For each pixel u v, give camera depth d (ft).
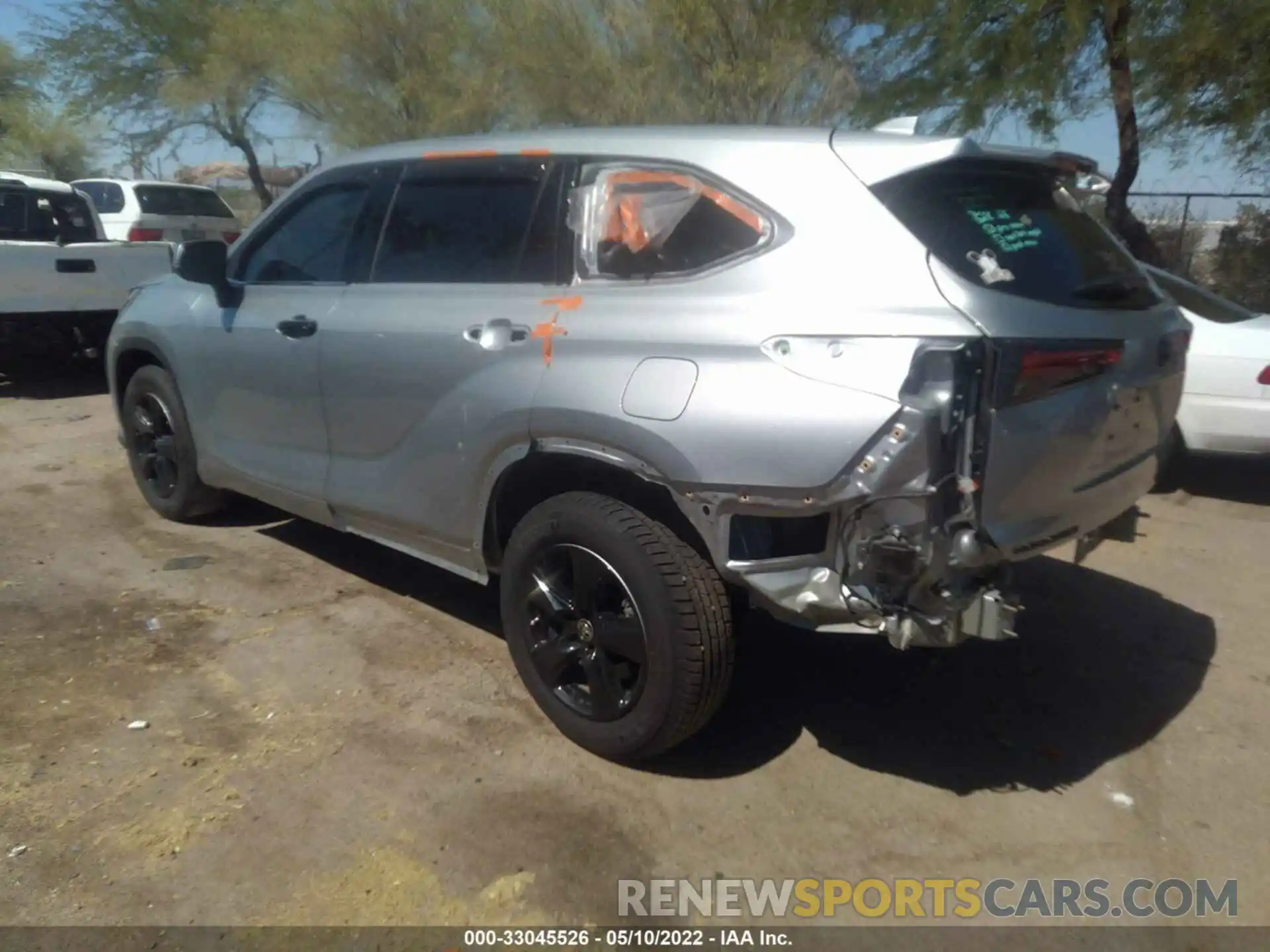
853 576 10.05
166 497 19.11
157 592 16.25
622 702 11.59
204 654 14.28
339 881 10.00
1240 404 22.21
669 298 11.10
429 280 13.58
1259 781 12.03
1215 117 36.65
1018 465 10.02
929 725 13.05
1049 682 14.23
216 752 11.98
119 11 77.05
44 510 20.13
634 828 10.91
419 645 14.65
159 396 18.39
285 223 16.11
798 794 11.55
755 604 10.81
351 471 14.64
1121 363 10.84
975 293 9.91
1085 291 10.85
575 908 9.78
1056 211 11.80
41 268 29.48
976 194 11.00
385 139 58.54
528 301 12.27
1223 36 31.89
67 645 14.42
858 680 14.08
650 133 12.12
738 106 44.21
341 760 11.89
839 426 9.71
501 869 10.24
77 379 34.32
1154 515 21.93
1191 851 10.81
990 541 10.00
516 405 11.90
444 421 12.91
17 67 99.71
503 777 11.66
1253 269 47.96
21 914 9.45
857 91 42.68
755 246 10.81
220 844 10.44
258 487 16.60
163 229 52.34
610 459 11.10
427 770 11.75
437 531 13.50
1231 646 15.46
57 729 12.34
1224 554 19.49
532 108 50.65
